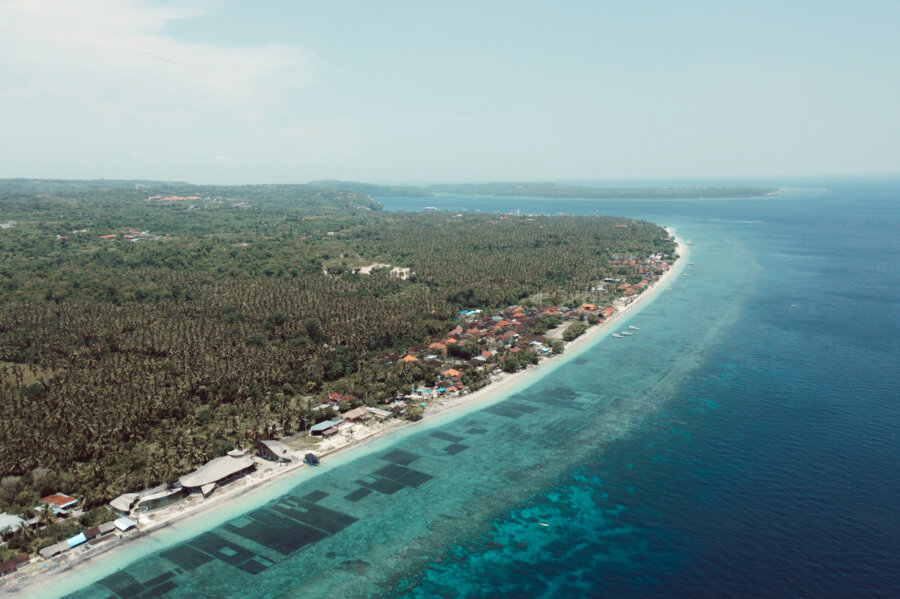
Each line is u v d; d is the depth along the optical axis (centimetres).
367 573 10538
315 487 13288
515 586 10131
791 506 12031
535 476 13625
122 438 14538
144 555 10975
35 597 9862
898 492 12388
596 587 10006
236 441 14862
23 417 14838
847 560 10325
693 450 14538
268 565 10719
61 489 12606
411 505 12562
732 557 10556
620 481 13275
